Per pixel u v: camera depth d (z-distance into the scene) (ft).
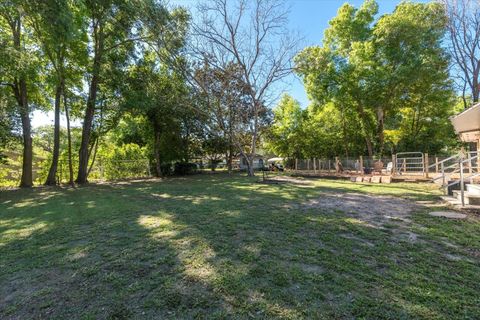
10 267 10.23
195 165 80.53
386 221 15.85
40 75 44.14
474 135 34.50
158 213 19.21
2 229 16.06
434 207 19.93
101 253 11.38
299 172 62.08
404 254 10.78
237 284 8.39
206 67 51.34
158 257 10.72
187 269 9.55
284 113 89.45
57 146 46.68
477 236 12.88
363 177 44.04
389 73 58.59
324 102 71.41
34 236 14.35
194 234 13.61
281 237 13.01
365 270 9.35
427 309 7.00
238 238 12.91
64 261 10.63
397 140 72.02
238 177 56.90
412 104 67.15
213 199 25.39
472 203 19.30
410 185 35.47
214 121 58.23
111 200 26.55
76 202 25.95
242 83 53.57
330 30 72.54
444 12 59.11
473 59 62.34
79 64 46.24
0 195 32.58
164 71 57.41
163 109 58.08
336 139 82.74
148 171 65.41
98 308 7.32
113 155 60.85
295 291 7.96
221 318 6.73
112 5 43.11
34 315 7.11
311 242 12.28
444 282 8.48
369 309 7.01
